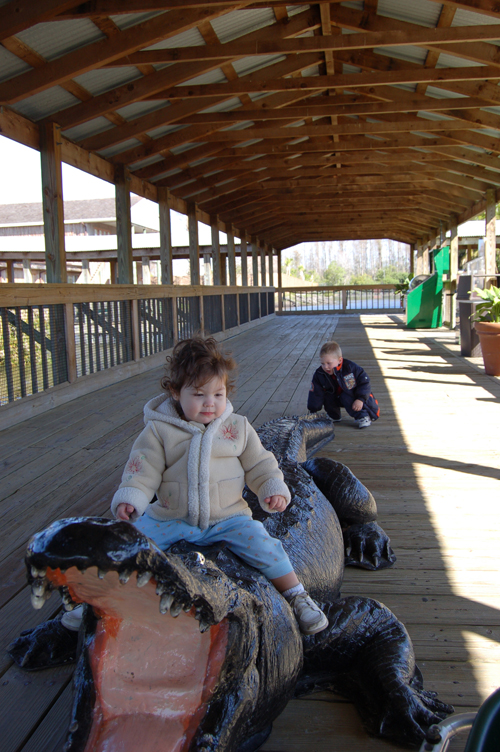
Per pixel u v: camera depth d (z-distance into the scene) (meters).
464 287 10.07
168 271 11.96
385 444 5.02
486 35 6.48
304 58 8.30
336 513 3.09
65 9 5.29
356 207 18.36
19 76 6.27
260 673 1.58
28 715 1.98
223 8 5.99
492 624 2.44
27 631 2.34
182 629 1.33
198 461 1.88
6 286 5.70
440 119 10.84
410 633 2.38
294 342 13.25
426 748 1.76
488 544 3.15
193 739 1.30
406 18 7.27
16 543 3.19
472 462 4.48
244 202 16.53
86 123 8.02
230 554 1.86
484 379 7.88
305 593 1.92
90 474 4.27
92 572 1.07
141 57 6.72
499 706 1.32
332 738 1.88
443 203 16.19
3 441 5.22
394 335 14.38
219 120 9.34
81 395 7.24
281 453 3.18
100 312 7.87
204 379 1.85
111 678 1.32
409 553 3.07
